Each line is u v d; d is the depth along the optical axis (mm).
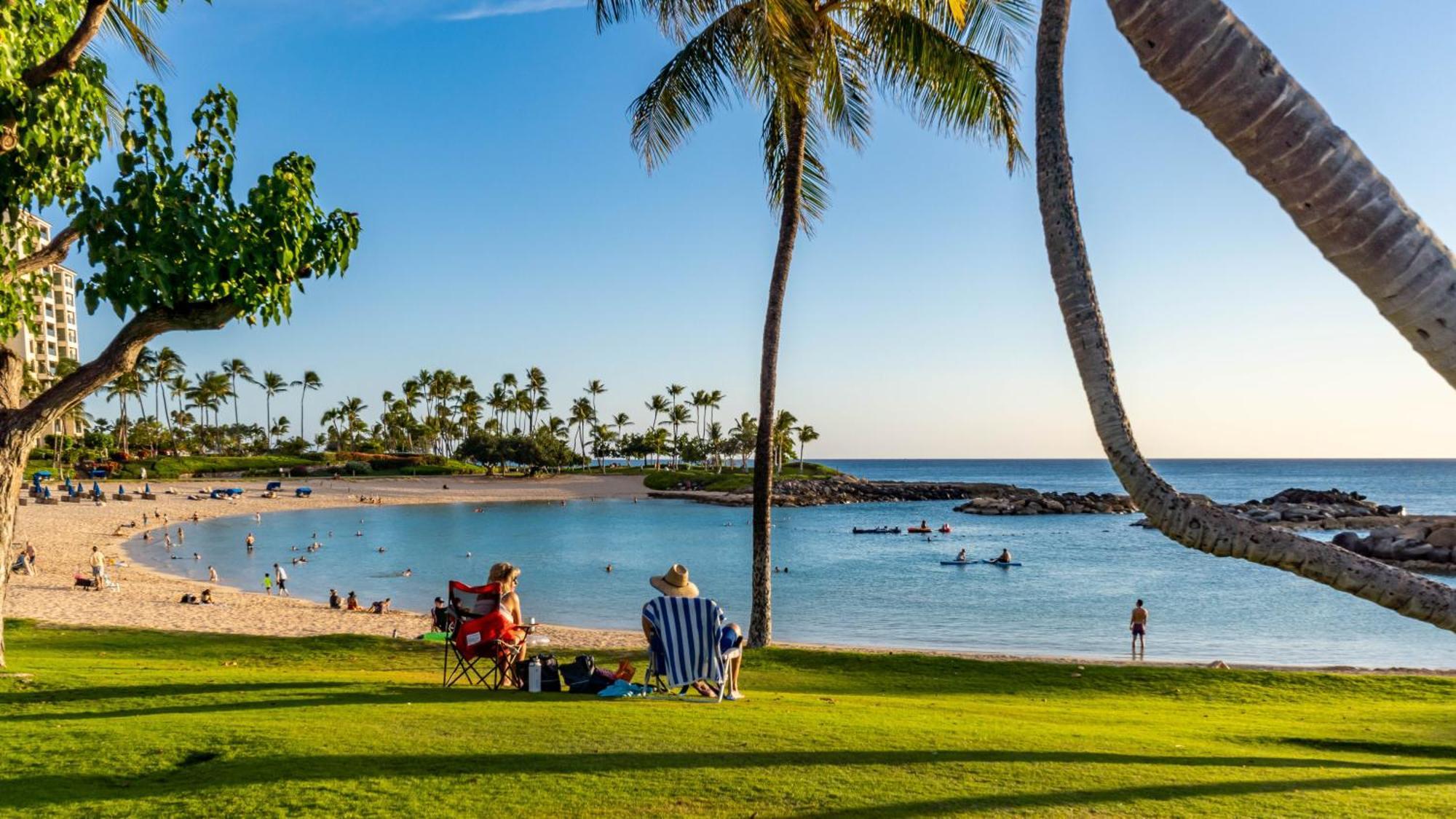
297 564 49906
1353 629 31250
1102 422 3637
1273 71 2379
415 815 4684
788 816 4816
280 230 9047
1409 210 2359
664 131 16219
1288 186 2412
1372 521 73312
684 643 8914
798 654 15555
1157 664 17516
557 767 5629
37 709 7535
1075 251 3748
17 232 9898
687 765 5758
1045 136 3854
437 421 169500
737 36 15359
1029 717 9734
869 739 6797
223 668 13617
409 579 44625
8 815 4582
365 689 9094
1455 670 19141
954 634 29938
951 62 14445
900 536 71250
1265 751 8055
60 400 9469
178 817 4625
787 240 17219
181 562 49656
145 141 8758
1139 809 5227
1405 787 6141
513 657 9695
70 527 63875
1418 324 2357
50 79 9133
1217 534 3402
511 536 68875
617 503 111125
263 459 139625
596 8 14117
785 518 92500
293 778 5301
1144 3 2447
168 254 8719
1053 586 42281
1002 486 133500
